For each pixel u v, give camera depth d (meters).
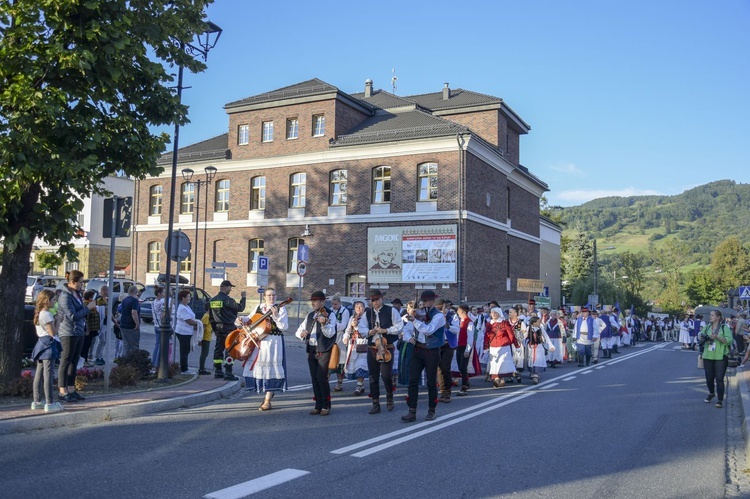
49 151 9.91
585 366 21.28
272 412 10.32
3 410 8.96
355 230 33.84
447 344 12.05
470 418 10.19
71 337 9.84
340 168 34.50
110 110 11.20
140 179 11.84
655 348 36.12
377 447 7.85
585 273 73.69
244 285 36.69
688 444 8.67
